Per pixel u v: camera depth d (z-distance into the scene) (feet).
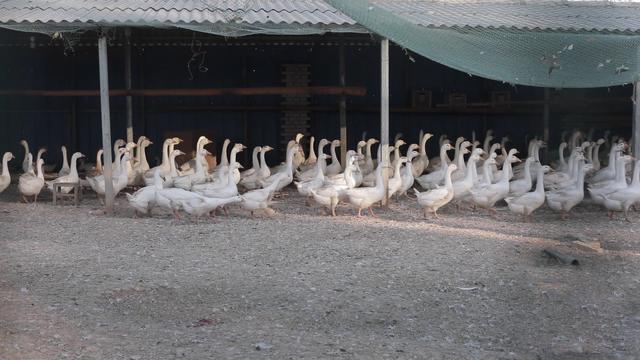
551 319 29.91
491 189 50.98
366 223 47.57
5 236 43.04
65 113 77.00
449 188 49.34
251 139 78.54
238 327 28.27
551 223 48.98
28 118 76.89
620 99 76.07
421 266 36.86
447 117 81.25
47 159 77.25
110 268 35.70
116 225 46.42
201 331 27.71
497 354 26.13
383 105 51.93
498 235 44.21
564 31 52.80
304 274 35.29
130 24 49.11
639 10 65.31
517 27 51.39
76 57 76.38
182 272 35.27
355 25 50.93
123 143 66.13
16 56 76.13
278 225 46.50
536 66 47.75
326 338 27.25
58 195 56.24
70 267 35.73
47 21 48.47
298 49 77.41
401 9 58.80
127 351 25.43
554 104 79.25
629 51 49.55
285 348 25.98
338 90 64.23
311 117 78.69
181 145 76.48
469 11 60.29
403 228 45.80
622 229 47.34
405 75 79.77
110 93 64.95
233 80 77.66
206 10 53.98
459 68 46.85
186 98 77.71
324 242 41.75
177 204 47.60
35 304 30.12
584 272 36.24
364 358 25.25
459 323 29.32
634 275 35.86
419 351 26.12
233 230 44.83
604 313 30.63
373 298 31.91
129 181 59.31
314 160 68.13
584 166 57.93
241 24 50.26
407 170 56.65
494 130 81.35
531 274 35.73
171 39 70.95
